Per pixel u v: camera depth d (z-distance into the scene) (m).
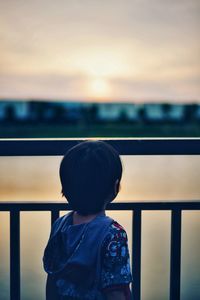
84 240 1.48
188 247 5.10
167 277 4.55
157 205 2.08
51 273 1.53
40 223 6.12
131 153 1.96
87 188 1.50
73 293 1.47
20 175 16.98
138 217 2.08
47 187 13.76
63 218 1.62
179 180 14.91
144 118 60.09
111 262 1.44
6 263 4.50
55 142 1.94
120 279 1.43
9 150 1.92
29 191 12.99
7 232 5.44
